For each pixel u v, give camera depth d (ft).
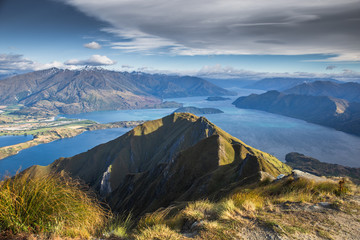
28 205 17.12
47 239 15.14
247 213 20.42
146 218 20.58
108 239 16.10
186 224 19.75
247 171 179.73
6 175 17.98
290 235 15.37
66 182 19.54
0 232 15.47
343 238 15.01
